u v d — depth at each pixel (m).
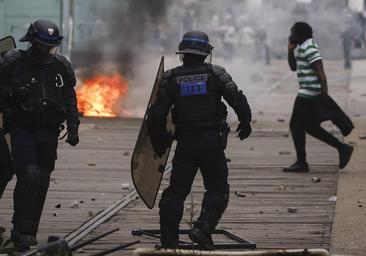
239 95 16.08
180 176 16.06
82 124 36.97
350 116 40.28
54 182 24.28
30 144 16.80
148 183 16.41
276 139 33.34
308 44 25.72
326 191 23.02
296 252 12.36
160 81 16.16
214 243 17.14
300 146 26.05
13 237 16.52
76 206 21.02
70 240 17.58
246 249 16.92
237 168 26.78
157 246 16.02
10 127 17.00
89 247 16.98
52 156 17.03
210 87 16.00
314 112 25.70
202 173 16.33
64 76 17.16
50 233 18.22
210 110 16.00
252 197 22.22
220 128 16.12
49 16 42.50
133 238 17.84
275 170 26.42
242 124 16.23
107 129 35.66
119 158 28.77
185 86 15.96
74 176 25.31
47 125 16.94
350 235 18.00
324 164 27.52
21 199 16.50
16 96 16.62
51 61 16.94
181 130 16.05
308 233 18.30
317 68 25.50
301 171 26.06
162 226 16.05
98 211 20.56
